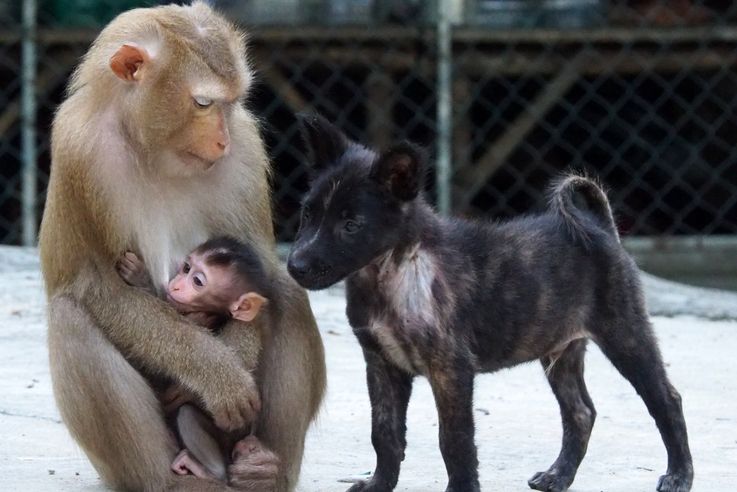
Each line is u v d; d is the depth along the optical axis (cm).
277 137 2138
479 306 919
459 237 930
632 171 2198
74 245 955
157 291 980
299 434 973
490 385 1355
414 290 896
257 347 960
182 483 930
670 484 973
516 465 1057
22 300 1630
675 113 2227
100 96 966
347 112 2028
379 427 932
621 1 2091
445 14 1895
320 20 2022
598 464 1062
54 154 973
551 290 952
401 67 2042
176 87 937
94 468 988
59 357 937
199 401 950
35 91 1909
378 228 886
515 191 2158
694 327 1702
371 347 920
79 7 1988
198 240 1002
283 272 996
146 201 970
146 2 1952
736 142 2219
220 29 961
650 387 984
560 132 2098
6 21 1972
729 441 1130
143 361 942
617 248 989
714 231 2273
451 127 2003
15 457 1046
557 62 2077
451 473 896
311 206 897
